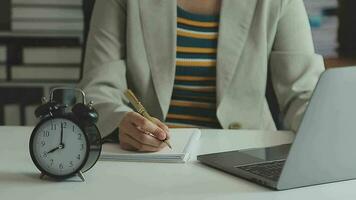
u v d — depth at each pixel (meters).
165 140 1.04
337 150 0.82
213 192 0.79
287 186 0.80
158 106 1.50
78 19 2.46
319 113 0.77
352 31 2.33
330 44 2.35
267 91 1.59
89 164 0.87
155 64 1.49
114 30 1.52
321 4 2.33
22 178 0.87
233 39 1.49
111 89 1.38
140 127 1.03
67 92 1.12
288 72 1.50
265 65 1.51
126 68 1.50
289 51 1.52
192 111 1.51
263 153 1.02
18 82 2.55
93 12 1.58
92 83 1.39
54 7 2.45
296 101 1.42
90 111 0.88
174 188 0.81
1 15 2.49
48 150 0.85
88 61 1.51
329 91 0.75
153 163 0.97
